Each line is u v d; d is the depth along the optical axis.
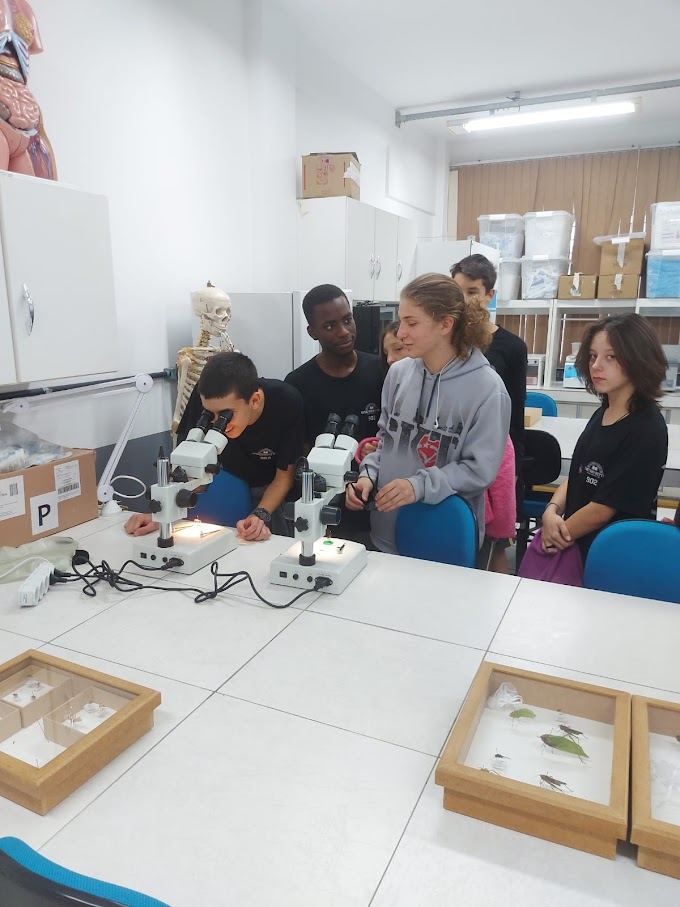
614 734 0.87
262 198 3.44
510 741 0.93
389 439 1.88
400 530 1.79
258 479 2.15
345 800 0.84
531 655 1.18
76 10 2.31
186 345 3.04
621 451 1.70
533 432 2.82
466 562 1.69
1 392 2.12
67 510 1.87
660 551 1.47
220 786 0.87
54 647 1.22
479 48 4.08
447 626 1.30
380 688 1.08
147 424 2.83
